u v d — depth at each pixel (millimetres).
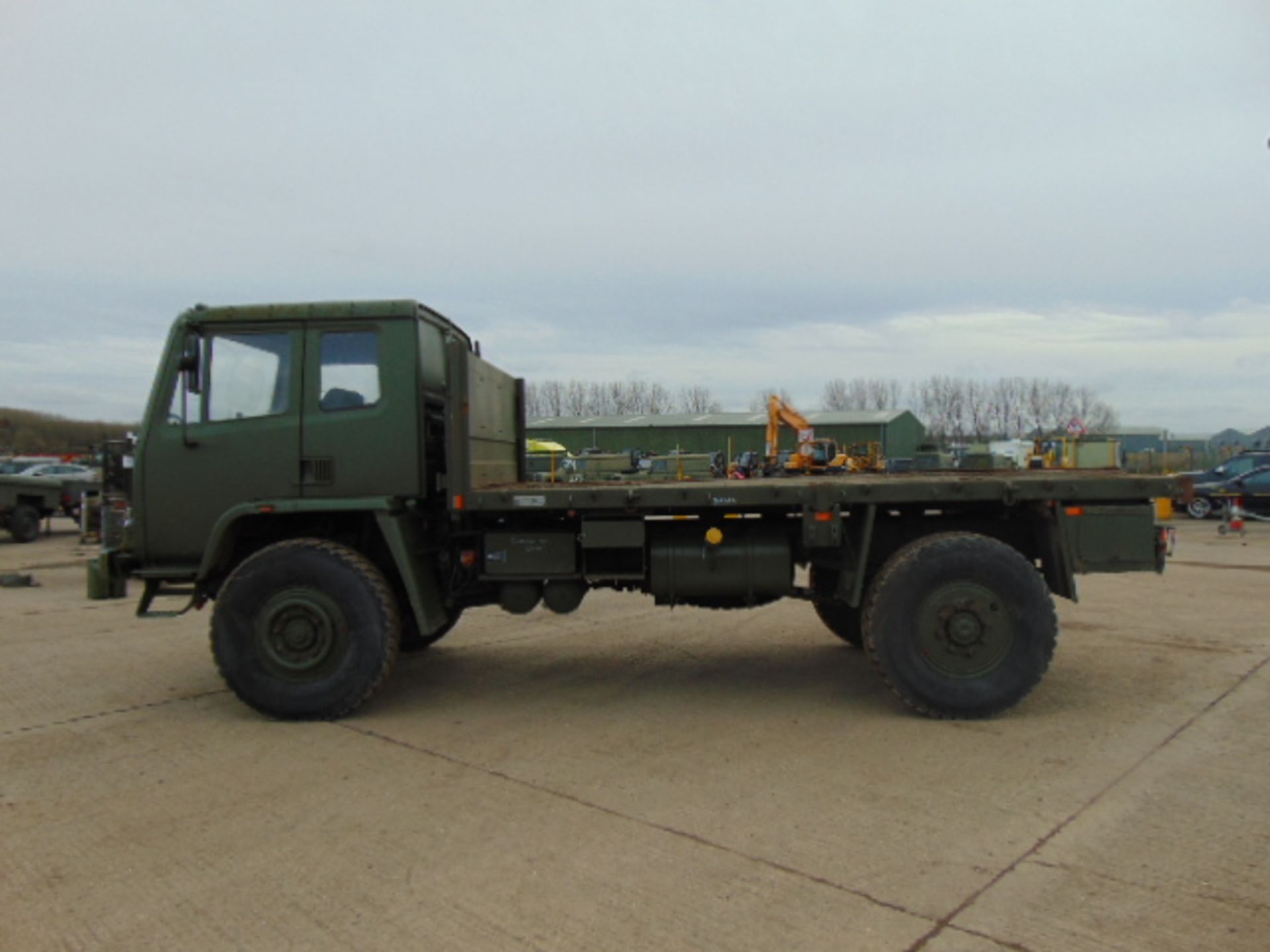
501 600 6234
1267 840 3701
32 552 17219
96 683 6699
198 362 5855
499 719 5652
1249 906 3172
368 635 5594
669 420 51094
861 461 22844
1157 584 11242
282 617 5598
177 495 5859
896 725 5387
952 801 4168
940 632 5406
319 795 4375
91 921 3207
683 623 9008
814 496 5590
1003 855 3598
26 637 8547
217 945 3043
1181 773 4477
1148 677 6414
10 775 4707
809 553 6090
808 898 3281
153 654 7758
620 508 5738
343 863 3631
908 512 6031
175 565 5938
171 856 3717
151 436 5859
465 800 4289
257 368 5883
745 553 5980
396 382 5828
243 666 5613
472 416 5980
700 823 3967
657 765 4742
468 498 5762
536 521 6141
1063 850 3629
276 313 5848
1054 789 4285
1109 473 6238
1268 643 7570
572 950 2977
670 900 3285
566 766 4758
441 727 5508
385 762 4863
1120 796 4184
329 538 6074
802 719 5559
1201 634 8000
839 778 4488
